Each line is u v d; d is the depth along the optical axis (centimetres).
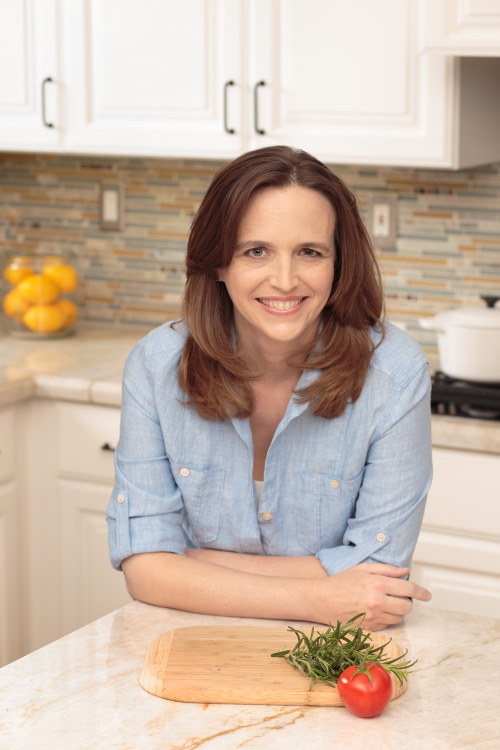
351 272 133
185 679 102
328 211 126
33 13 248
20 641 252
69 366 246
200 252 131
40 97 252
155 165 283
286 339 128
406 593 121
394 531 135
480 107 223
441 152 212
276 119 226
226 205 125
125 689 103
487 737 94
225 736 94
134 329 295
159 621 123
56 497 244
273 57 223
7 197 305
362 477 140
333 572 134
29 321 275
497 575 204
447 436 201
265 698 100
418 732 95
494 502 201
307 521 142
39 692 102
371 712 96
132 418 142
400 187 254
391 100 214
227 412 138
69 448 240
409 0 208
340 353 136
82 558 244
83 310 301
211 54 230
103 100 244
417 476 137
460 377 216
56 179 297
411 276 258
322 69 218
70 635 117
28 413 242
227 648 111
